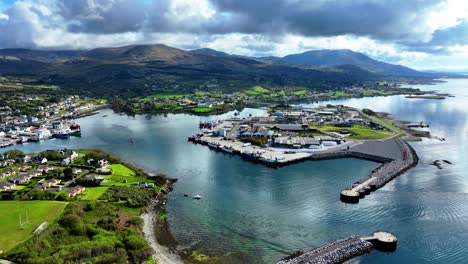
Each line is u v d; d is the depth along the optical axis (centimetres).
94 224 11681
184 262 10206
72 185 15475
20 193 14312
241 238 11569
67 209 12131
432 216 12812
